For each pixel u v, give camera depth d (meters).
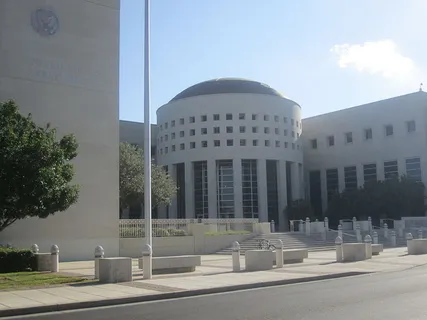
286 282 16.00
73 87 29.16
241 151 63.59
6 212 17.42
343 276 17.92
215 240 33.25
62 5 29.38
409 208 59.69
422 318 8.90
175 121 67.00
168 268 18.62
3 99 26.70
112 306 11.87
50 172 17.02
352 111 73.00
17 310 10.84
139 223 30.64
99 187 29.31
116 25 31.58
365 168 70.75
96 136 29.64
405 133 66.38
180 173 67.50
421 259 24.14
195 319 9.50
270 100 66.00
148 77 20.30
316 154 77.19
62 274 18.52
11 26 27.47
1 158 16.44
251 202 63.66
